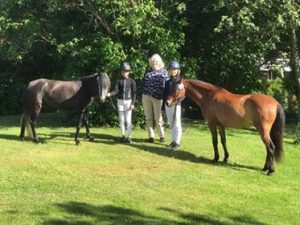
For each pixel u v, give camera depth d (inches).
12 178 345.7
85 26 612.1
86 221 277.9
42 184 337.1
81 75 588.4
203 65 685.3
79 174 363.3
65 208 294.0
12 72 751.1
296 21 556.7
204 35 660.7
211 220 293.9
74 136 494.6
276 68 661.9
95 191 328.2
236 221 297.0
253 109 397.1
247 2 545.6
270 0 555.5
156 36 578.6
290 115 784.3
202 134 553.6
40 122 631.2
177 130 452.1
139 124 573.3
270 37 596.4
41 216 280.8
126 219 284.2
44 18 628.7
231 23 549.3
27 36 603.8
